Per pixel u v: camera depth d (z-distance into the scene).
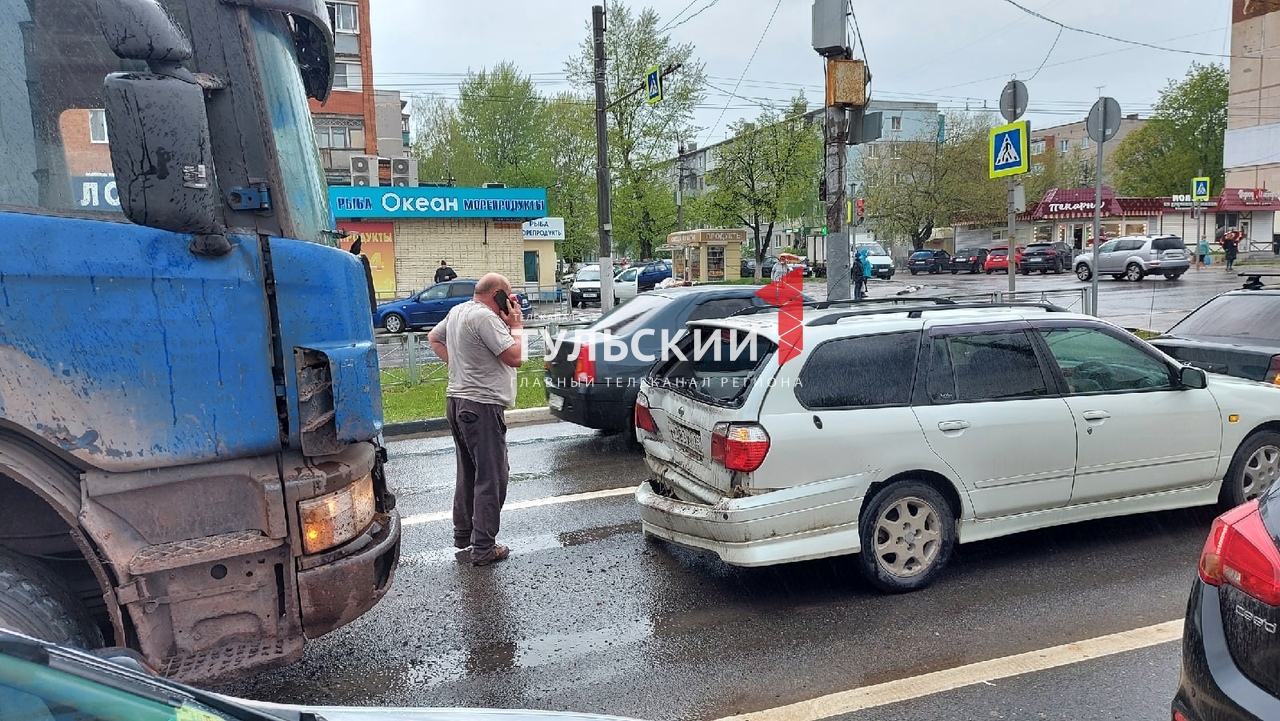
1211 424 5.18
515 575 5.00
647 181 41.75
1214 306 7.49
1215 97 54.12
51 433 2.57
